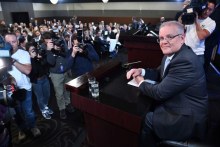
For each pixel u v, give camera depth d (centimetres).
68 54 238
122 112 108
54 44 227
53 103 291
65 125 230
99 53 591
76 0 1185
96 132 144
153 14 1130
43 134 213
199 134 116
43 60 224
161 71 141
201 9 183
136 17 1177
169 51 116
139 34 202
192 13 184
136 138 122
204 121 116
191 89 112
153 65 191
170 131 116
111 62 181
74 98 132
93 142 151
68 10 1382
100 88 137
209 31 186
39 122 238
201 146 111
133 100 120
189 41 198
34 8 1248
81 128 223
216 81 280
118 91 132
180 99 115
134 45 193
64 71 232
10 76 160
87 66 244
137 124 104
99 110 119
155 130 121
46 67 230
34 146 194
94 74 150
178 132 114
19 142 200
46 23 1155
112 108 111
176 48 114
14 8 1115
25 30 697
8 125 112
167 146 116
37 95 242
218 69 304
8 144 103
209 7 182
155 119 121
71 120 241
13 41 179
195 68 109
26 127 203
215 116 183
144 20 1159
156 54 186
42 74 232
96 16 1306
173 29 111
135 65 197
